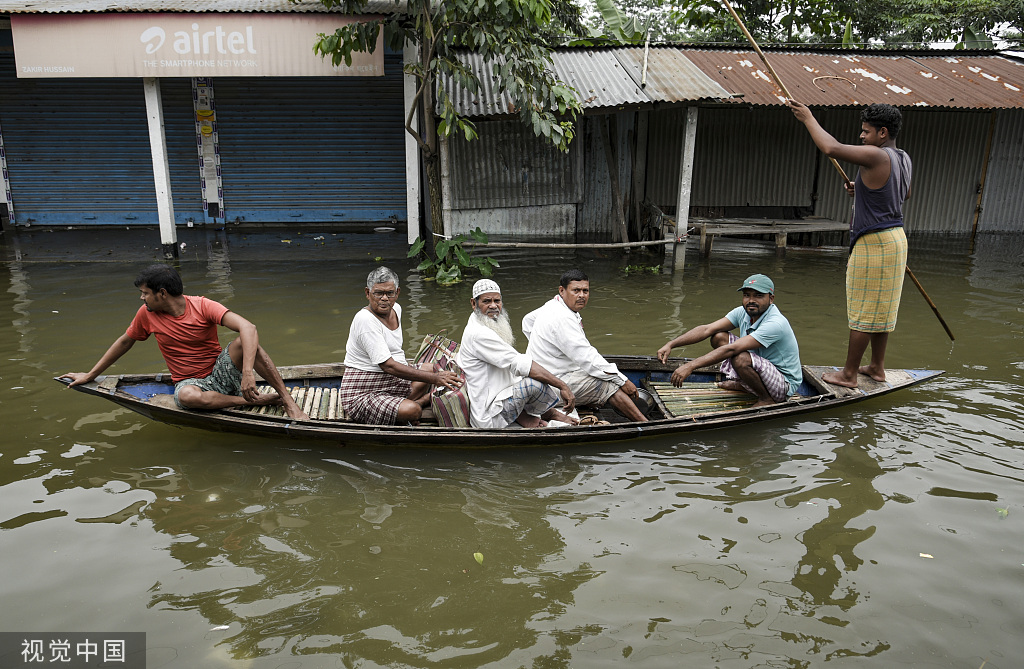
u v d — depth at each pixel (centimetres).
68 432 498
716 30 1723
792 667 289
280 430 464
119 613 319
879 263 512
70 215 1333
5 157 1288
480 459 466
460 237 964
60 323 740
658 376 584
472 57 1091
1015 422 523
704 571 352
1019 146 1301
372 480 440
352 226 1364
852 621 316
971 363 649
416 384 513
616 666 289
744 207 1309
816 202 1312
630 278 989
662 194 1288
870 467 455
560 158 1195
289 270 1000
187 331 477
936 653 297
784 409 505
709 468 456
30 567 350
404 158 1365
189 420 478
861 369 573
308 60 966
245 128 1316
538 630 310
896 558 362
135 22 941
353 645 300
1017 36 1620
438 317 788
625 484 437
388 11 958
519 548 371
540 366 479
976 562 358
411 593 335
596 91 1010
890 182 500
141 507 406
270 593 334
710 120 1256
